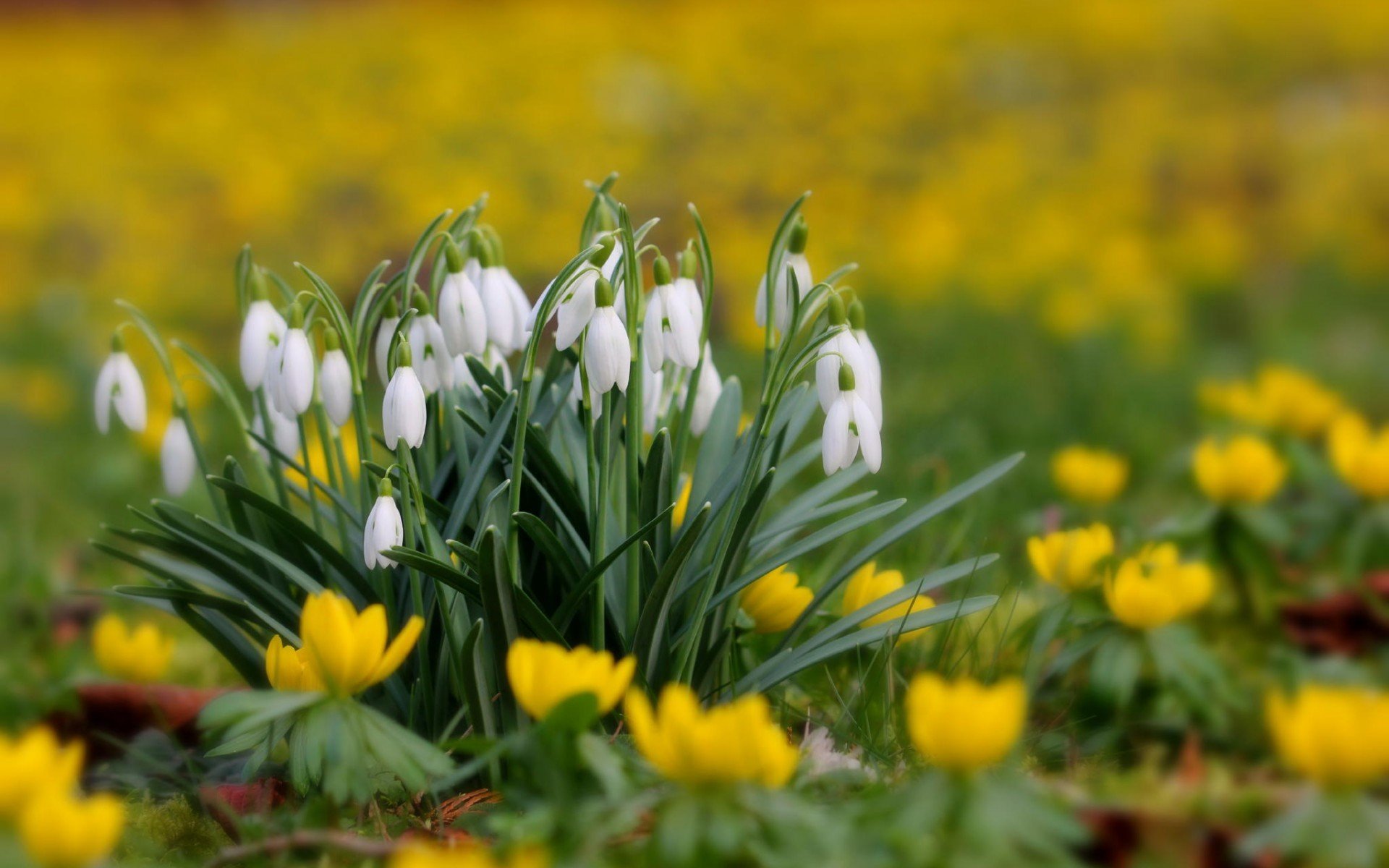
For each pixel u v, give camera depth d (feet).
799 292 8.45
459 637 8.79
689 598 9.12
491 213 37.32
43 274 37.93
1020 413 22.04
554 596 9.29
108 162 46.91
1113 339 26.91
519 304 9.04
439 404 9.53
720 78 55.26
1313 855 6.63
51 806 6.15
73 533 18.34
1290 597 13.00
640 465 9.50
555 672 7.32
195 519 9.34
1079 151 48.57
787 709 10.08
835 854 6.64
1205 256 34.53
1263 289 35.58
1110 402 22.91
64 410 26.27
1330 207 39.32
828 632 9.11
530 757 7.51
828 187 43.47
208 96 55.93
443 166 43.98
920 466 16.11
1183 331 30.60
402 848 7.28
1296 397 16.38
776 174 44.91
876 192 44.47
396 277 8.95
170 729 10.26
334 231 37.93
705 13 69.72
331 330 8.58
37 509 18.99
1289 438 16.40
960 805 6.68
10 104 56.65
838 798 8.20
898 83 55.11
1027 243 34.17
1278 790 7.76
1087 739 9.74
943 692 6.93
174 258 37.04
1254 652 12.07
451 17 74.23
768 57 59.41
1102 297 29.66
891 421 19.70
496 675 8.63
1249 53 59.67
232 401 9.78
